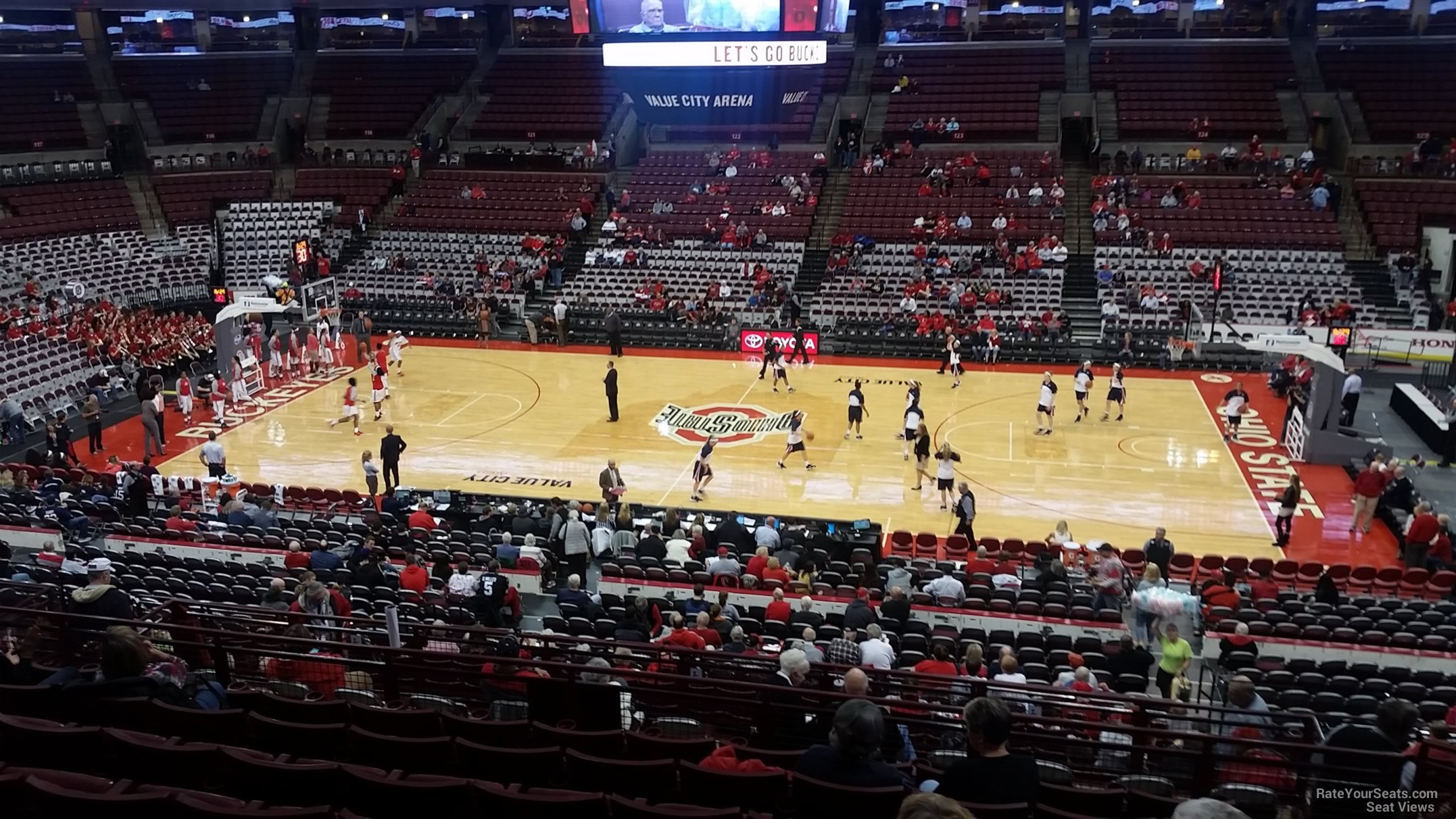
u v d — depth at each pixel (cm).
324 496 2125
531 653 1091
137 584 1434
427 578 1582
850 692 815
